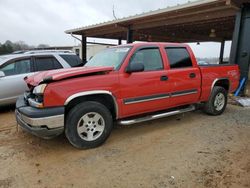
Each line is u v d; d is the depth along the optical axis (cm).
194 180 277
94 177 285
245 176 285
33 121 318
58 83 329
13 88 591
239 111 605
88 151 358
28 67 628
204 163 318
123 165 314
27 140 402
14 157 338
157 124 489
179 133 435
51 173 294
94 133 370
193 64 488
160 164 316
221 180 276
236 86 596
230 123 496
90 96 366
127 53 401
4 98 584
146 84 407
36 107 331
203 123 496
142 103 408
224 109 572
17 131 448
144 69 413
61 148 369
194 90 487
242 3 771
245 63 801
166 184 269
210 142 391
